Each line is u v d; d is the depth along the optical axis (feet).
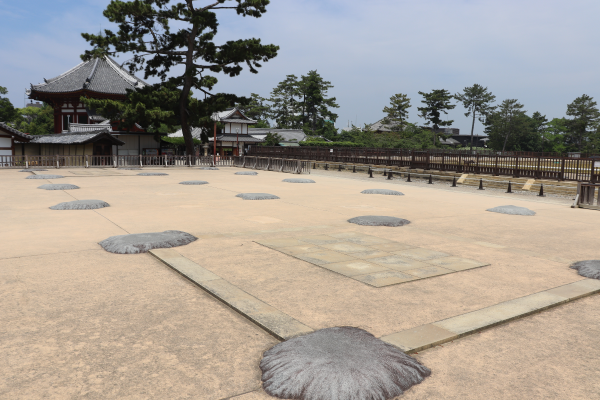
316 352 10.53
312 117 320.70
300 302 14.87
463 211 40.16
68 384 9.47
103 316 13.42
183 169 101.30
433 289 16.58
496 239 27.32
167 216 33.40
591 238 28.32
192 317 13.50
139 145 139.44
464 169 84.58
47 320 13.03
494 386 9.77
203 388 9.45
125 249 21.47
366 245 23.99
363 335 11.72
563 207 46.03
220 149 192.13
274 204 41.73
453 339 12.25
